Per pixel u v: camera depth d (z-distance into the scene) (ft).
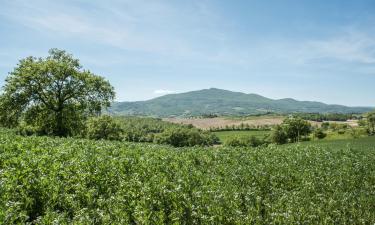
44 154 72.64
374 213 52.49
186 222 44.83
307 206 52.47
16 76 183.73
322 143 265.34
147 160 78.18
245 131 638.12
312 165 94.02
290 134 458.91
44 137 118.52
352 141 288.10
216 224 44.09
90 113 203.10
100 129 324.80
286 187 70.54
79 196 48.42
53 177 52.65
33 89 183.11
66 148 87.35
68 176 56.65
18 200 44.62
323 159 102.99
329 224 47.06
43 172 57.11
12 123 186.50
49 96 189.26
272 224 45.52
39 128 190.49
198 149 112.98
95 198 47.91
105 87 200.44
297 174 79.66
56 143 101.86
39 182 49.29
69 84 190.49
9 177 51.49
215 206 47.65
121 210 43.60
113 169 64.34
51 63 187.83
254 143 474.90
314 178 74.23
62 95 191.31
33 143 93.86
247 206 50.75
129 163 73.31
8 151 77.82
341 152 118.32
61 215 39.09
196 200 50.62
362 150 128.16
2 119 183.83
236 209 47.39
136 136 483.92
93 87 196.34
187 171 72.84
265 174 76.02
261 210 52.11
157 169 71.97
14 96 181.16
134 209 45.06
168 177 66.23
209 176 71.77
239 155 102.68
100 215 40.63
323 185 69.51
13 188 45.85
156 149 107.34
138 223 42.16
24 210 42.55
